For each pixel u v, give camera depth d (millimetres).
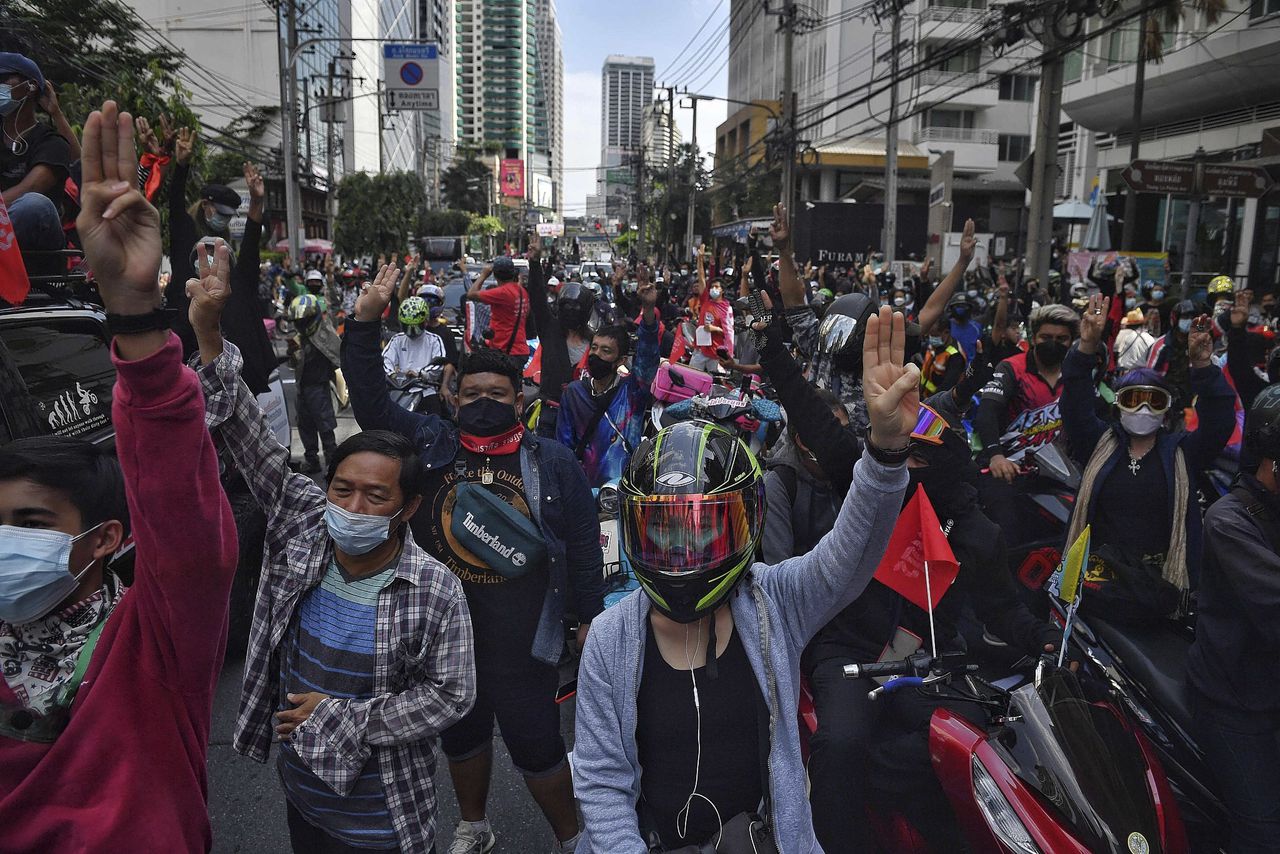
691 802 1928
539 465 3127
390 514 2338
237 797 3807
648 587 1886
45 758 1686
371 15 78125
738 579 1904
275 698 2547
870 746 2969
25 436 3256
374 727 2322
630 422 5188
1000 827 2494
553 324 6258
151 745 1737
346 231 47812
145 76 19484
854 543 1955
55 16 20906
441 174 105062
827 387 4195
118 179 1469
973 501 3295
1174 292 19375
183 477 1618
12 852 1665
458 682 2395
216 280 2402
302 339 8711
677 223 64688
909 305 10852
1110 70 30984
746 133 73875
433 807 2496
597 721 1961
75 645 1792
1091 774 2514
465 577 3070
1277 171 24688
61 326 3967
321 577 2447
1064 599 2906
